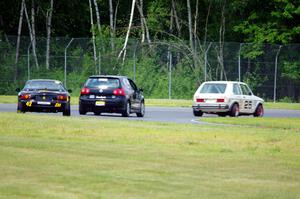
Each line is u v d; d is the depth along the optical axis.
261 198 35.44
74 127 69.00
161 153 51.88
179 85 168.88
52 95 95.62
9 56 168.50
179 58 170.75
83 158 47.53
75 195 34.62
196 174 42.41
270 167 46.06
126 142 58.75
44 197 33.78
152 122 80.06
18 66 168.50
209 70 170.62
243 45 171.62
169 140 60.78
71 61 169.38
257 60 170.50
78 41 171.00
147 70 169.38
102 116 100.56
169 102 151.50
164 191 36.44
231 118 97.69
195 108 107.38
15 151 49.91
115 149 53.31
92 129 67.69
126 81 103.19
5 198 33.38
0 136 60.78
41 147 52.69
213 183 39.41
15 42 169.75
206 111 106.94
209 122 89.25
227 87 107.50
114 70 168.75
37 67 169.50
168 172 42.75
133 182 38.88
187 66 170.25
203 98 106.94
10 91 167.62
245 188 38.16
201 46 171.62
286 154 53.28
